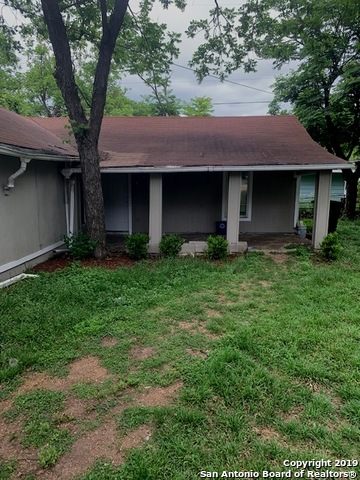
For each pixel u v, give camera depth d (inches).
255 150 343.9
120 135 412.2
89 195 292.4
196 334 150.3
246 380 112.3
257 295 202.2
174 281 226.8
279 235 400.2
